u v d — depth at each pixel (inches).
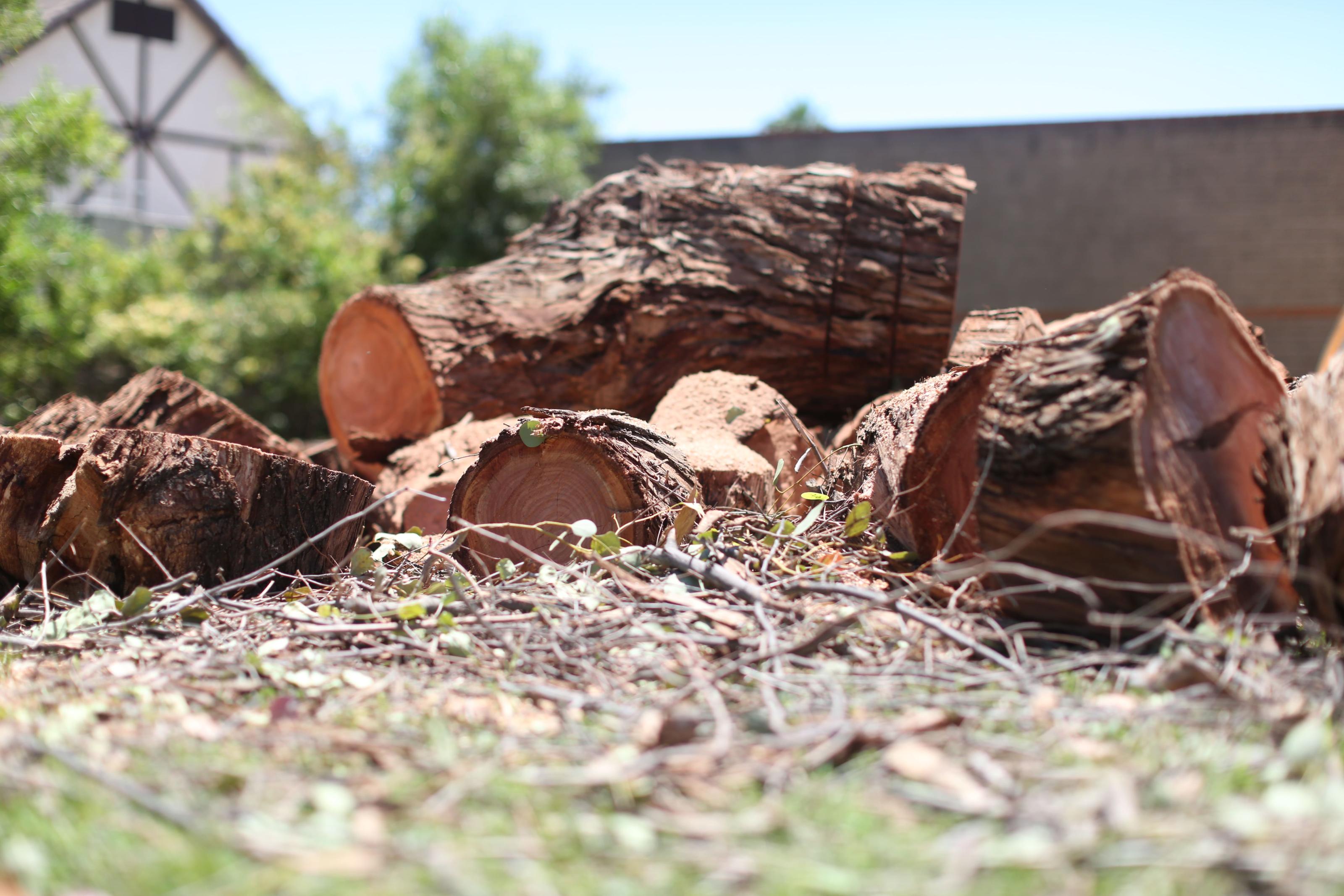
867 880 50.9
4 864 52.5
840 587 95.6
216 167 691.4
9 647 102.2
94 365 370.6
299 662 90.7
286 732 73.1
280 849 53.1
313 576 125.4
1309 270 458.6
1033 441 91.4
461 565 122.5
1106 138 474.3
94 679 88.4
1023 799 58.7
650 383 202.4
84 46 636.7
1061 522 83.3
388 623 99.7
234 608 109.3
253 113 569.9
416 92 506.3
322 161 529.0
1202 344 96.2
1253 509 96.4
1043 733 70.6
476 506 122.9
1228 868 51.0
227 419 175.2
